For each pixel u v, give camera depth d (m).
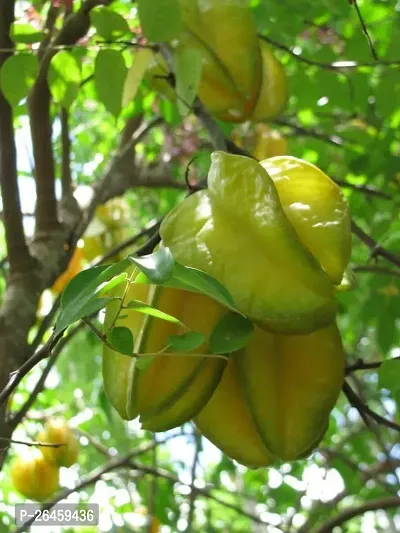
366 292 1.27
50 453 0.93
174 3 0.69
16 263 0.85
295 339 0.58
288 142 1.22
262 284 0.53
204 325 0.55
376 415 0.67
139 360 0.53
